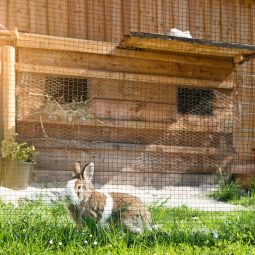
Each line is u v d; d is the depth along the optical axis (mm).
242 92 13992
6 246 5168
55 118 11930
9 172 10422
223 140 13695
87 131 12352
